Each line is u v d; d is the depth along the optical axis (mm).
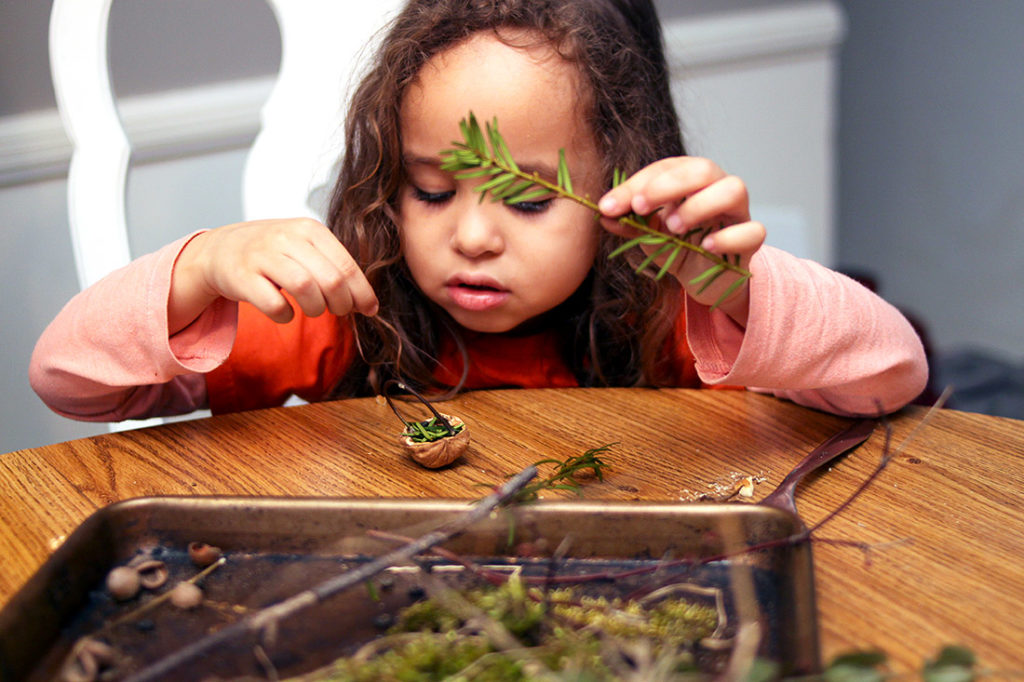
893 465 762
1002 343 2119
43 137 1414
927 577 642
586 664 562
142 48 1416
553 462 733
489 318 916
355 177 953
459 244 862
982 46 1996
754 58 1910
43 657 593
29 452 776
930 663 525
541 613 598
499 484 739
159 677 577
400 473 754
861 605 618
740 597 621
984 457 772
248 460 770
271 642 597
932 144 2170
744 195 723
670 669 559
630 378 1046
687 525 649
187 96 1481
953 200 2152
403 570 654
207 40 1460
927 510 708
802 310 808
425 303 1003
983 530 687
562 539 658
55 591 606
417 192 887
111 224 1129
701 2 1804
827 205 2123
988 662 578
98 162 1121
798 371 810
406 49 868
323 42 1149
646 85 980
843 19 1959
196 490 731
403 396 879
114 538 657
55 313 1532
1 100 1376
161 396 969
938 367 2055
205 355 849
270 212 1161
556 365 1063
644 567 652
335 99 1154
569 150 871
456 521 635
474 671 562
